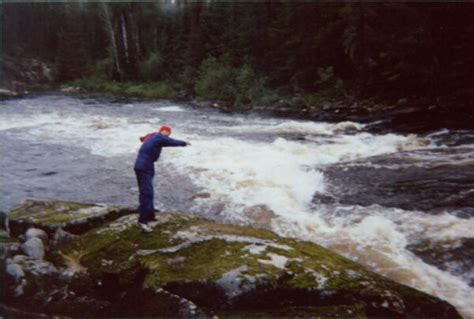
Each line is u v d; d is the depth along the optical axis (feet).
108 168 32.55
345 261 15.65
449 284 15.61
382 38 69.15
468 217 20.85
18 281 14.24
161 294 13.29
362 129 50.08
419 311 13.15
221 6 125.08
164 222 18.88
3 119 57.47
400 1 63.62
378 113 61.00
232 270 13.74
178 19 141.79
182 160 33.63
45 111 68.08
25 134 46.11
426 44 61.41
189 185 27.63
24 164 33.68
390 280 14.52
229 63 107.86
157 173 30.40
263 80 92.99
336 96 76.48
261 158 33.88
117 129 50.14
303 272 13.87
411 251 17.95
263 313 12.56
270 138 44.34
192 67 121.60
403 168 30.53
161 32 156.35
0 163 33.78
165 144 18.22
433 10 60.34
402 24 67.67
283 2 96.73
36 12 170.19
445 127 46.93
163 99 104.78
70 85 141.49
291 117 65.21
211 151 36.60
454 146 37.24
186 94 112.68
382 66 70.54
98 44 168.96
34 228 18.56
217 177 29.04
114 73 146.92
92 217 19.90
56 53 171.94
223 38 118.73
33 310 13.60
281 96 87.30
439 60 63.77
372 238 19.36
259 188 26.61
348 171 30.35
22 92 114.83
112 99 99.76
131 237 17.43
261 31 104.88
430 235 19.11
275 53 99.60
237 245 15.97
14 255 16.38
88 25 167.73
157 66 137.08
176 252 15.58
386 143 40.09
